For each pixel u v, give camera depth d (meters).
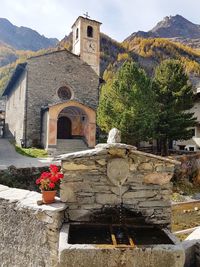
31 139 23.27
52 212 4.08
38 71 24.34
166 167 4.71
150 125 16.30
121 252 3.47
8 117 30.98
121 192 4.52
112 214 4.46
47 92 24.56
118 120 16.08
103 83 28.80
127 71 17.28
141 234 4.32
